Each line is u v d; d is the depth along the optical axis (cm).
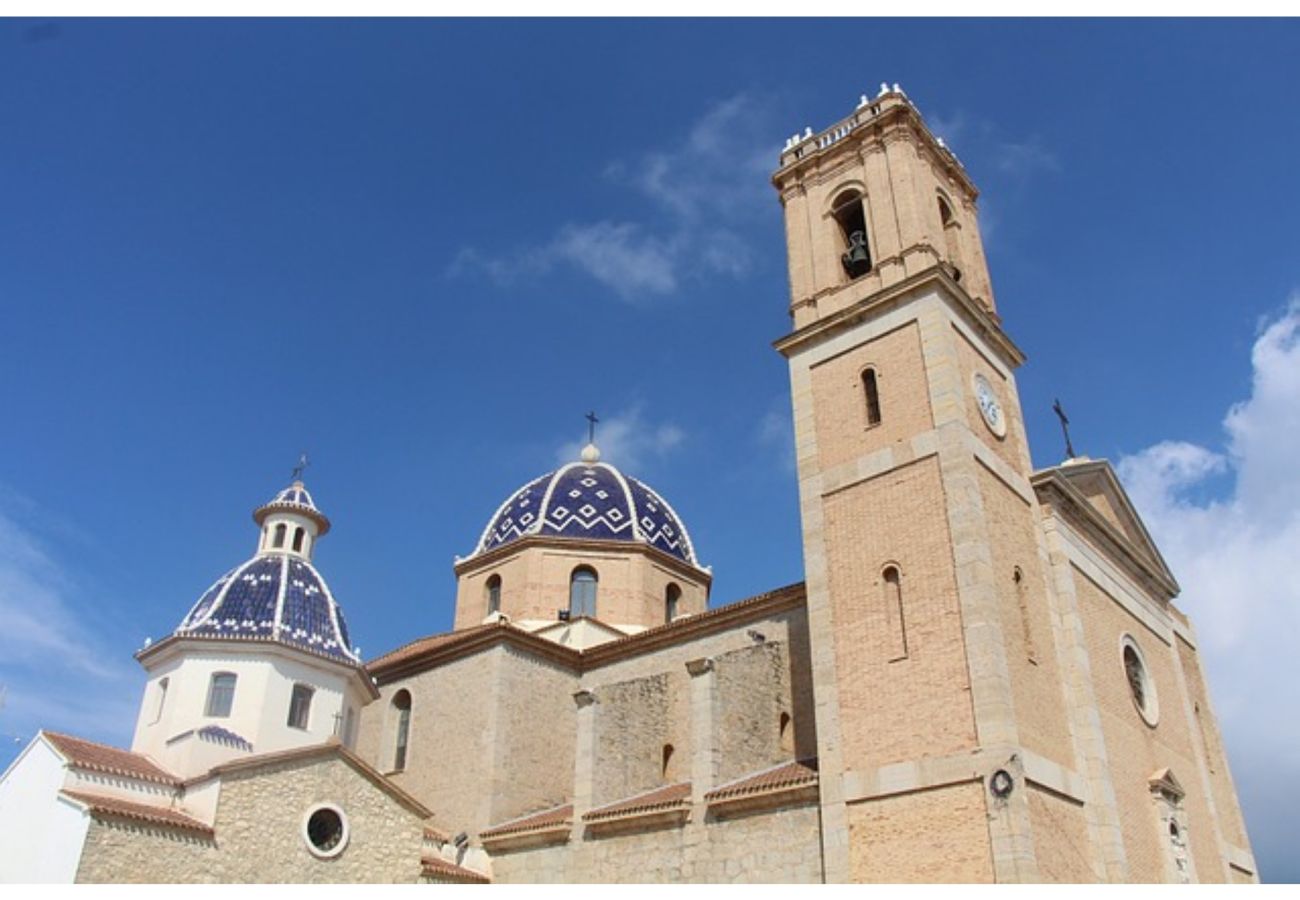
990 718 2191
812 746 2836
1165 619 3422
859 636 2523
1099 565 3028
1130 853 2477
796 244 3306
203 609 3309
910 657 2398
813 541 2731
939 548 2466
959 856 2128
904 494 2605
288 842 2528
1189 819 2912
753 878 2467
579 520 4369
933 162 3344
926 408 2669
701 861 2588
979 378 2864
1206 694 3519
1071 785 2362
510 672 3434
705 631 3309
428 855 2981
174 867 2316
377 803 2752
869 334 2908
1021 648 2445
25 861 2347
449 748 3416
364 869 2652
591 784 2973
